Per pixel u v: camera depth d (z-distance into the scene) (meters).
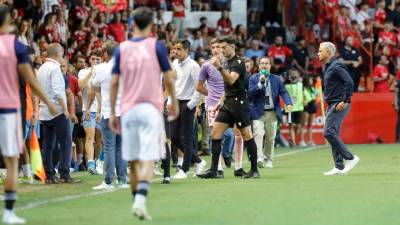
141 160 27.03
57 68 40.03
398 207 30.12
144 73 27.19
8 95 27.42
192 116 41.88
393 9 91.38
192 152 43.03
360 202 31.52
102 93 37.19
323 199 32.53
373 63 88.00
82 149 50.09
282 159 58.41
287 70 79.06
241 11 89.88
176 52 41.97
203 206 30.78
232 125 41.72
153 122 27.09
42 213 29.53
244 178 41.91
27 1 62.41
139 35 27.83
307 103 77.12
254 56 81.69
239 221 27.12
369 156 60.53
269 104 50.50
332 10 89.38
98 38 68.25
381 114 82.69
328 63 42.72
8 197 27.33
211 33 84.25
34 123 40.09
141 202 26.78
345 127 82.19
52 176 40.84
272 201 32.09
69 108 42.53
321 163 53.78
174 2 83.69
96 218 28.14
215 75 41.78
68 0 68.38
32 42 59.91
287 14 92.12
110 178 37.72
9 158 27.45
